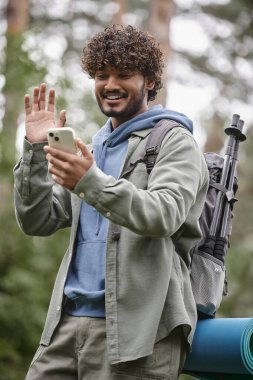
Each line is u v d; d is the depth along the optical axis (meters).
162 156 4.68
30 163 4.82
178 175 4.57
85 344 4.64
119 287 4.56
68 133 4.27
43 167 4.84
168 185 4.51
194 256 5.01
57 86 16.16
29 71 16.56
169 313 4.56
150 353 4.45
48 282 16.34
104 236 4.74
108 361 4.56
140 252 4.60
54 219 5.04
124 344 4.48
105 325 4.62
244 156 28.06
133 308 4.54
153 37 4.93
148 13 28.09
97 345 4.61
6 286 15.87
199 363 4.90
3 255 16.19
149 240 4.62
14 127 16.70
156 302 4.53
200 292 4.92
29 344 15.87
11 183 16.16
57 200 5.07
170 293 4.61
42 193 4.89
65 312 4.80
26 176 4.84
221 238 5.12
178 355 4.64
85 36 26.36
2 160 16.08
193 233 4.84
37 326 15.90
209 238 5.10
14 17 21.38
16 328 15.77
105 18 26.62
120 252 4.61
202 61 27.67
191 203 4.57
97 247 4.73
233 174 5.39
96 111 16.39
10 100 16.75
